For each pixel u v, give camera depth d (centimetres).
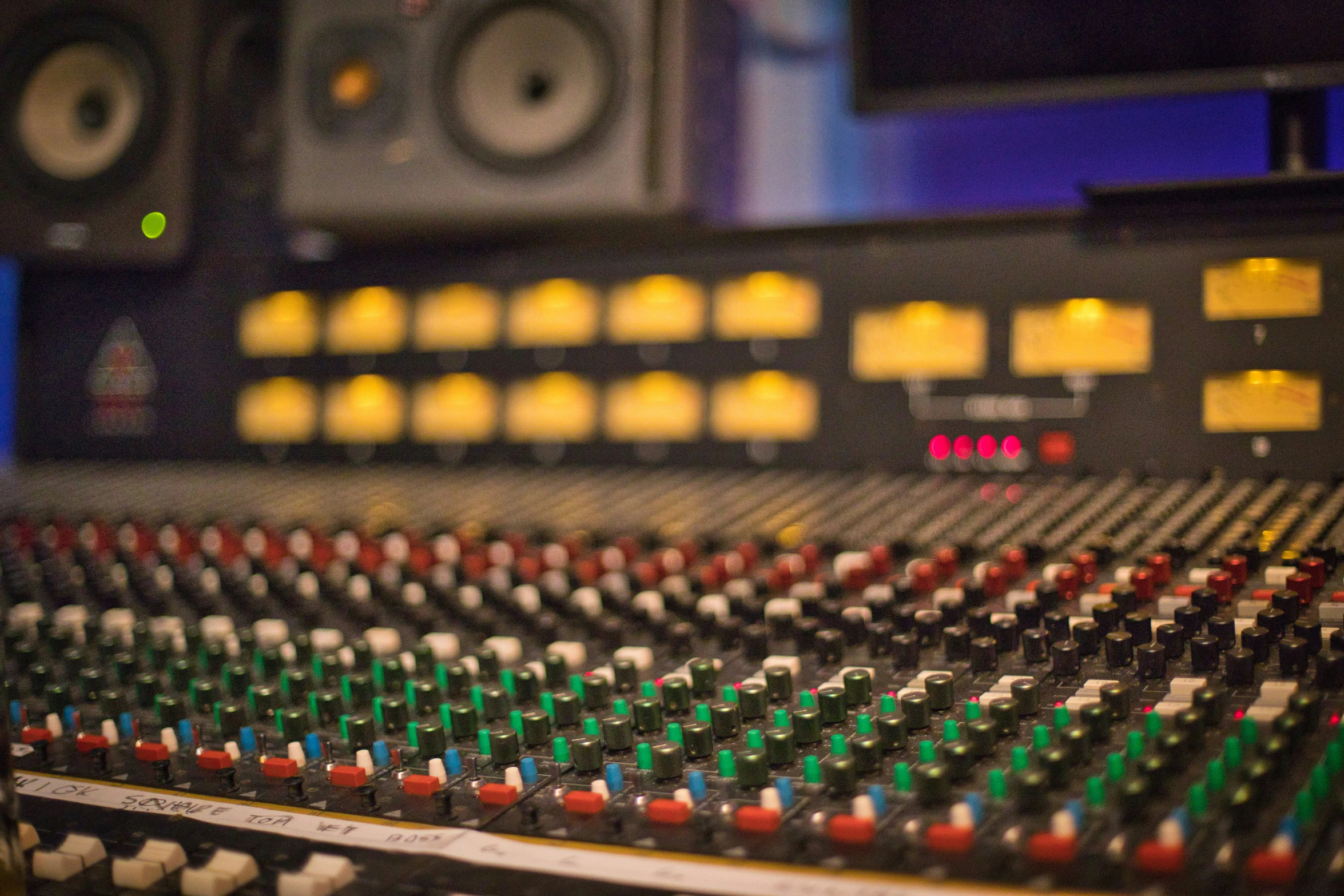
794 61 271
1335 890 75
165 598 162
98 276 260
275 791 109
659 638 138
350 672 134
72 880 97
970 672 117
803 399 209
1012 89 199
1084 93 194
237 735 120
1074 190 252
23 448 262
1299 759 90
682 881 86
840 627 131
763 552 168
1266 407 179
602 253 224
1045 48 196
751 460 212
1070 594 134
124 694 127
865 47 205
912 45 204
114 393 257
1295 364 178
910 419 202
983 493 185
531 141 226
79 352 260
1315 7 180
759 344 212
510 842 95
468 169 228
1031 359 194
